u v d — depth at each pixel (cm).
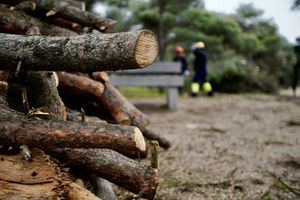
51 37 221
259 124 714
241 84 1595
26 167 215
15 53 222
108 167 248
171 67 891
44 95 266
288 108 974
